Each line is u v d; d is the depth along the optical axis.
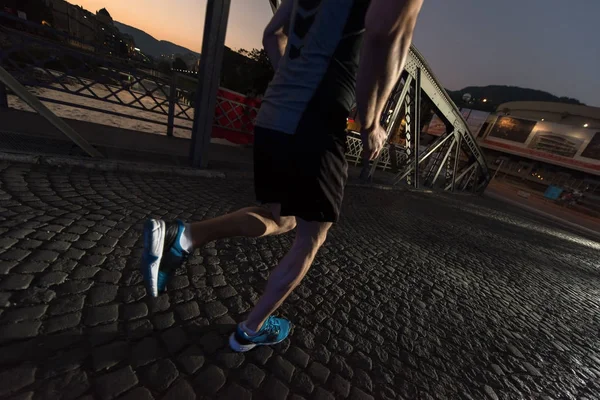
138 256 1.93
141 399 1.05
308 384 1.34
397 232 4.50
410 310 2.29
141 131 5.66
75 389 1.02
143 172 3.55
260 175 1.09
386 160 12.15
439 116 10.12
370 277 2.67
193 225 1.17
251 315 1.30
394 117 7.80
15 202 2.13
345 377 1.45
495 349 2.08
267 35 1.23
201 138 4.12
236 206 3.41
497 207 14.95
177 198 3.15
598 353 2.45
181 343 1.35
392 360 1.67
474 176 16.09
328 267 2.62
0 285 1.37
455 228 6.12
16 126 3.70
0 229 1.77
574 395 1.82
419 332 2.03
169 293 1.68
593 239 15.02
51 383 1.01
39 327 1.21
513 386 1.74
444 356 1.85
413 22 0.78
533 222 13.20
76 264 1.67
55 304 1.36
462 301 2.71
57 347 1.15
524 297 3.25
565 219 21.75
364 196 6.64
